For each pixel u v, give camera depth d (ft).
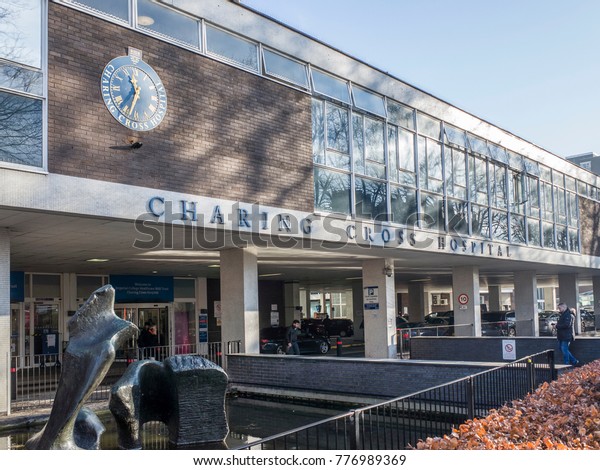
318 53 51.49
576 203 99.50
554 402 23.27
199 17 42.14
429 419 27.71
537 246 84.28
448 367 38.63
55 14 34.30
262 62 46.42
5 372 36.96
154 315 86.99
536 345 53.21
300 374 45.83
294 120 48.34
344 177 52.90
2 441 32.81
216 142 41.96
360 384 42.60
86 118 34.94
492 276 112.57
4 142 31.63
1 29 32.27
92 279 80.43
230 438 32.60
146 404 30.07
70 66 34.58
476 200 71.51
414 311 133.69
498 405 30.53
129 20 37.93
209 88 42.04
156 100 38.60
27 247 49.08
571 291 113.39
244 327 52.08
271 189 45.50
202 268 74.69
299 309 113.50
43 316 74.23
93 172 34.91
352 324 119.14
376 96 58.08
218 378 30.89
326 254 61.00
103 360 21.99
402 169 59.93
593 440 17.90
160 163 38.34
